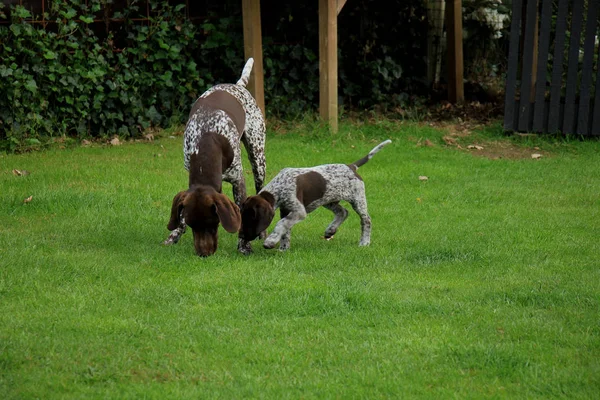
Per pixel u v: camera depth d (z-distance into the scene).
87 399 4.93
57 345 5.67
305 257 8.05
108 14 14.34
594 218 9.70
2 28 12.91
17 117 13.00
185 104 15.12
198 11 15.41
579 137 14.50
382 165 12.66
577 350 5.74
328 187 8.34
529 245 8.53
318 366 5.48
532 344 5.83
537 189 11.23
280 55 15.80
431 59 17.88
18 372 5.26
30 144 13.07
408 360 5.56
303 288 6.97
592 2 13.92
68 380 5.19
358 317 6.38
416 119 15.93
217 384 5.19
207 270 7.52
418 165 12.63
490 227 9.29
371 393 5.08
